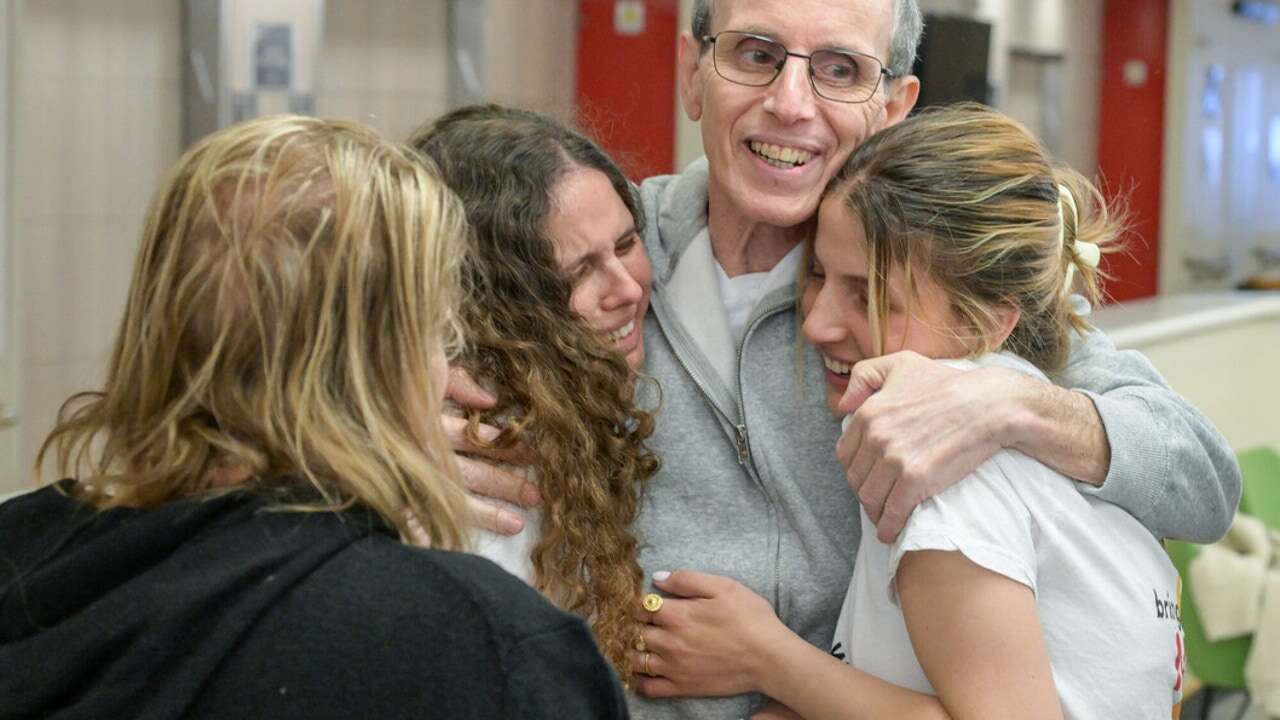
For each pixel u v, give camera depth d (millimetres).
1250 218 7344
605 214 1431
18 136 2996
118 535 936
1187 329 3689
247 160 959
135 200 3857
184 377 956
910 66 1542
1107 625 1271
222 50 3816
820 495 1497
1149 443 1332
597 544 1371
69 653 890
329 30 4242
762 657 1366
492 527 1329
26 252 3615
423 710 876
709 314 1534
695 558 1479
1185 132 6730
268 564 906
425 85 4586
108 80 3752
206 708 875
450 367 1364
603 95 4855
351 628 890
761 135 1439
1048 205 1349
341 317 947
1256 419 4133
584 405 1394
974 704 1199
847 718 1310
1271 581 2830
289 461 945
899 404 1247
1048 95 6551
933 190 1313
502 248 1397
